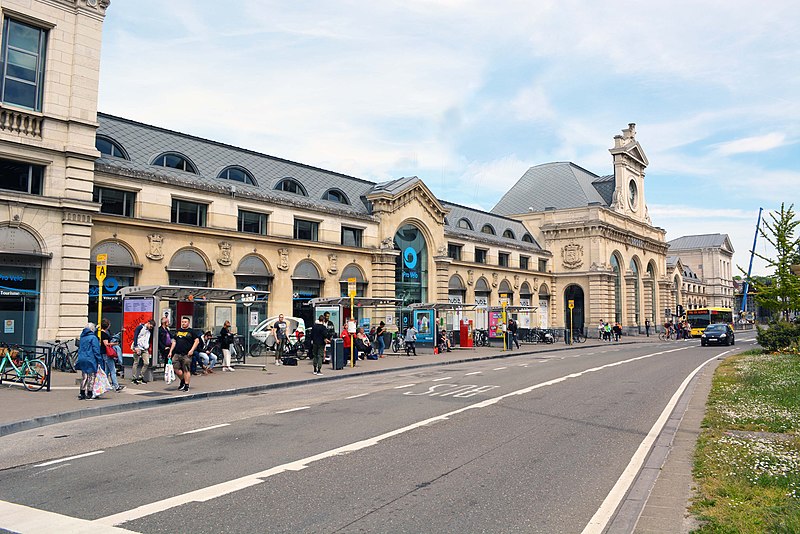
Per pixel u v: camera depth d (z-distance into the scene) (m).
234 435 10.35
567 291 61.47
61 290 20.66
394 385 18.12
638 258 68.25
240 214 29.22
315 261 32.81
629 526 5.73
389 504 6.50
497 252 51.66
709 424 10.58
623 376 19.86
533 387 16.81
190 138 30.41
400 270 39.12
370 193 37.66
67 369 19.73
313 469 7.97
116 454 9.13
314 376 20.25
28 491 7.23
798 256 27.73
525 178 68.62
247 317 28.84
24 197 19.70
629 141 67.50
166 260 25.55
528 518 6.04
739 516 5.70
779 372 17.00
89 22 21.89
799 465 7.47
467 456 8.64
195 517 6.13
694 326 61.78
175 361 16.20
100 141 25.19
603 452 8.84
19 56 20.38
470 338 38.53
